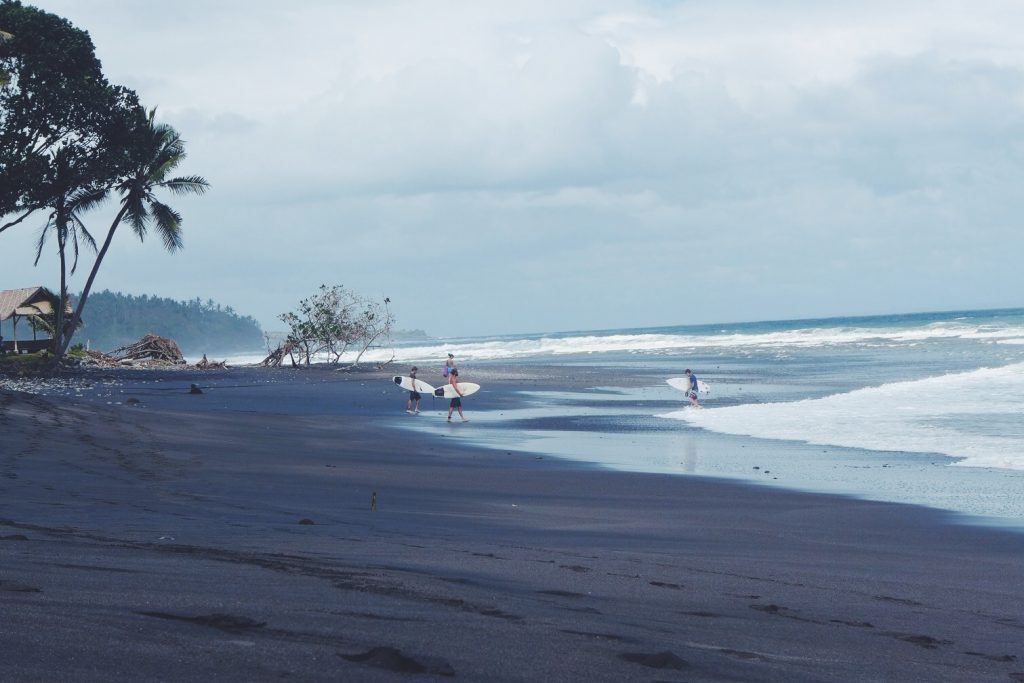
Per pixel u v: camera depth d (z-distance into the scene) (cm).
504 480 1488
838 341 8475
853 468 1641
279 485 1257
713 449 1966
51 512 796
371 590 508
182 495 1045
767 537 1015
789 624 559
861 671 446
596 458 1834
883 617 616
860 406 2684
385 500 1177
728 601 623
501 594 549
